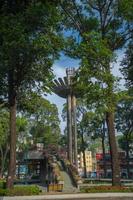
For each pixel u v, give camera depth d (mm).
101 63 30203
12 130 32156
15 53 27562
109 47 33344
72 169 54469
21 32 26734
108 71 30438
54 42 28531
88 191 31641
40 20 27359
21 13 27062
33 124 95750
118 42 33438
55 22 28062
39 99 35312
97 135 87062
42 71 30984
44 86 32812
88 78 30000
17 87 31828
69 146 66250
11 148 31844
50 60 29781
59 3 31234
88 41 30328
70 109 66062
